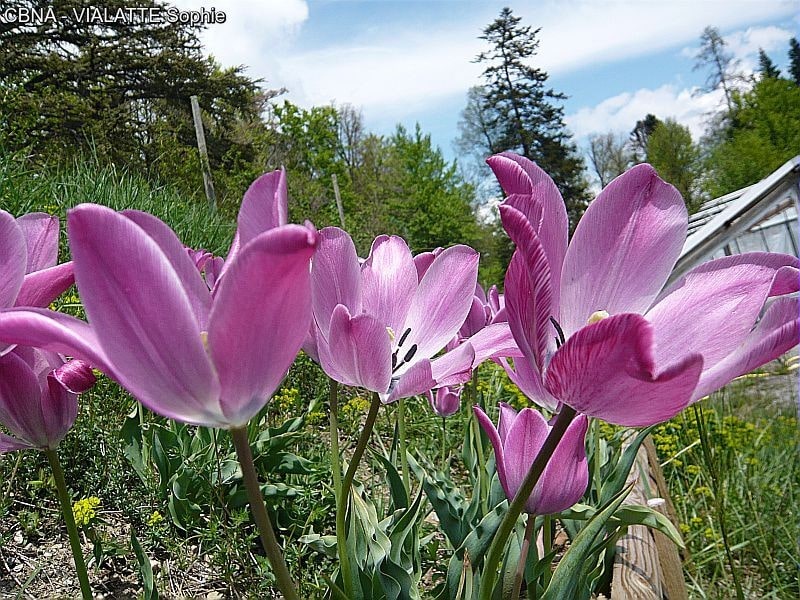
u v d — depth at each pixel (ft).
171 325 0.49
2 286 0.61
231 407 0.51
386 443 2.62
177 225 4.07
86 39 16.78
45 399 0.73
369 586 1.16
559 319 0.69
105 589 1.57
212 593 1.64
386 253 0.97
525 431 0.83
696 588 2.19
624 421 0.56
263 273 0.45
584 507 1.47
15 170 3.24
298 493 1.91
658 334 0.66
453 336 0.93
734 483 2.79
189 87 17.97
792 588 2.37
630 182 0.69
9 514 1.71
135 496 1.82
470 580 1.04
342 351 0.80
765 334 0.58
